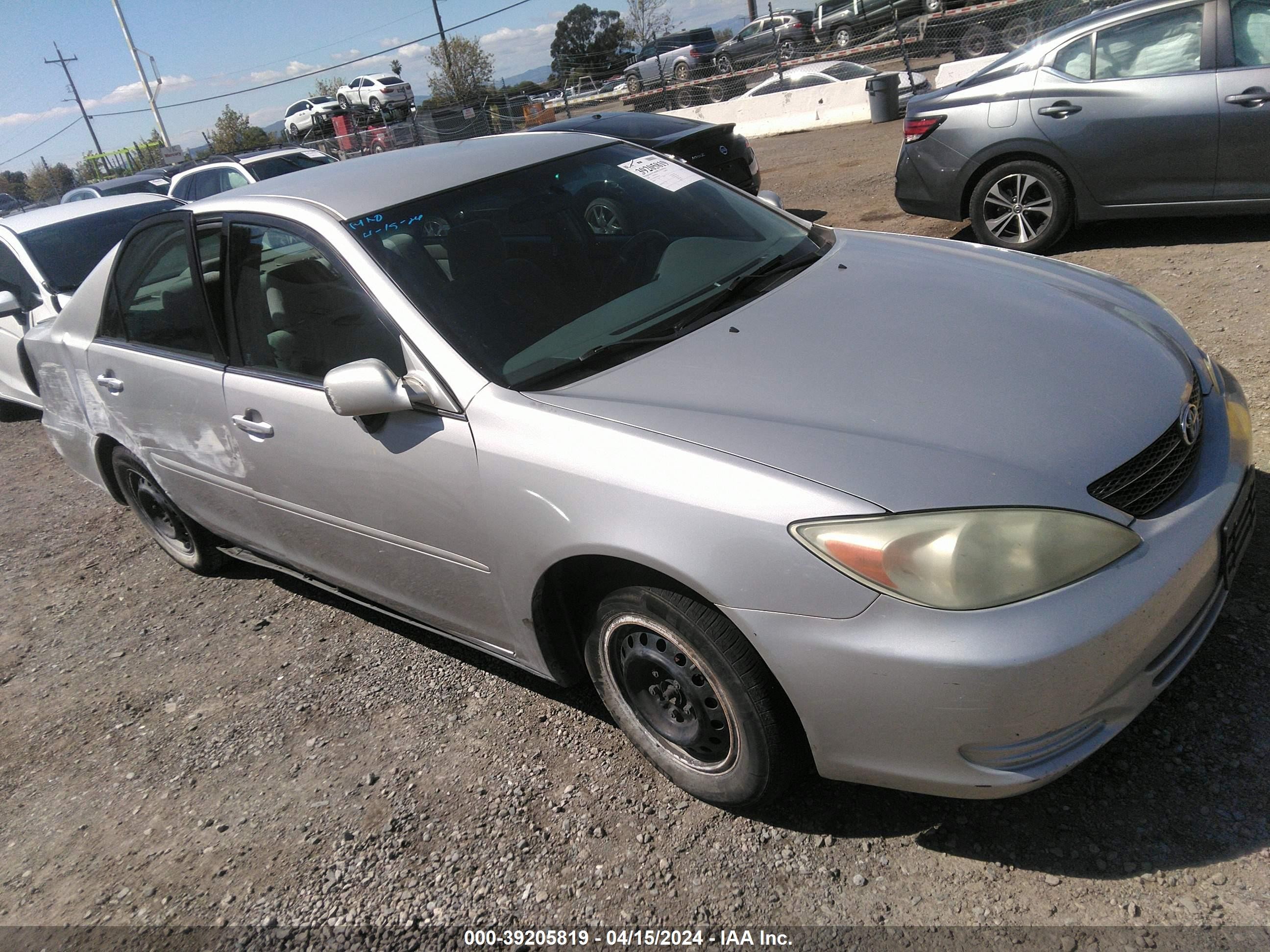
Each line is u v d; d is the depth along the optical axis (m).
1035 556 1.87
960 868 2.16
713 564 2.05
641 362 2.52
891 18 23.64
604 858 2.41
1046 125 6.08
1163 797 2.21
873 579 1.89
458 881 2.44
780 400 2.26
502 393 2.47
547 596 2.53
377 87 34.25
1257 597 2.76
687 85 23.52
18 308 5.33
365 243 2.79
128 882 2.70
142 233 3.75
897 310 2.65
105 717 3.57
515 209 3.03
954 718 1.88
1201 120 5.54
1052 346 2.42
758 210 3.49
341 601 4.05
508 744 2.91
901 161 6.95
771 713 2.14
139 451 3.95
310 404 2.90
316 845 2.67
